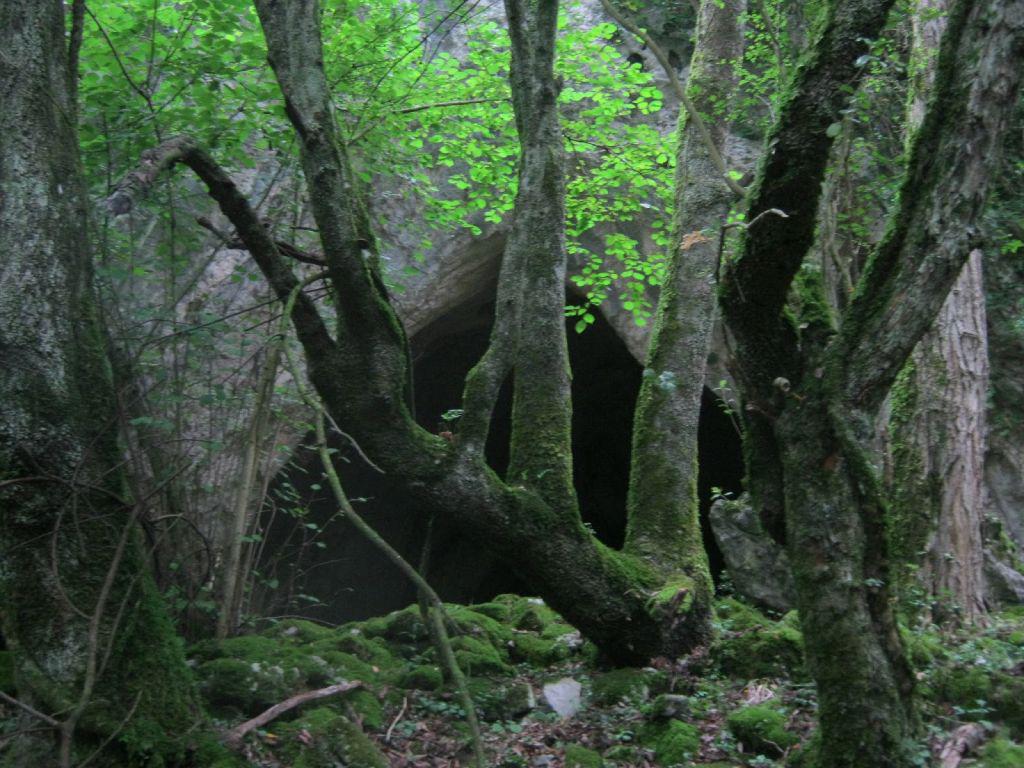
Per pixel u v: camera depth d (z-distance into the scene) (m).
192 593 6.18
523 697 5.84
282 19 5.43
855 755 4.13
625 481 17.17
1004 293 10.05
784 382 4.45
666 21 12.09
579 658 6.63
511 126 8.96
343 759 4.83
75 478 4.21
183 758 4.30
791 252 4.32
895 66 7.23
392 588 14.97
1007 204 9.48
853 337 4.37
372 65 7.32
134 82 6.67
